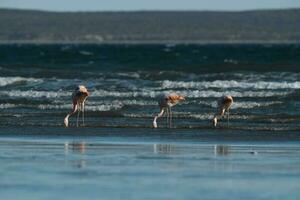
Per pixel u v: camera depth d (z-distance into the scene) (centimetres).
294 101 5559
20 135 4103
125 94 5988
